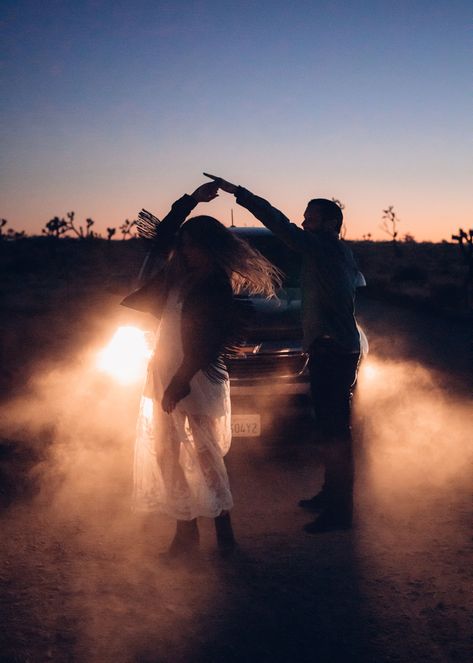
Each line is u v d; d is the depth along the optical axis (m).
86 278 47.72
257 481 5.84
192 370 3.88
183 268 4.04
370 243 124.00
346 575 4.10
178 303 4.04
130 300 4.23
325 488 5.19
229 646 3.33
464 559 4.29
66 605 3.74
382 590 3.90
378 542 4.58
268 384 5.62
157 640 3.39
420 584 3.97
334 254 4.64
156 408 4.11
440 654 3.26
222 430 4.23
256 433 5.68
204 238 3.95
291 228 4.45
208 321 3.88
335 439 4.75
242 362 5.62
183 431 4.06
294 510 5.18
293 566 4.22
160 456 4.12
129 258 61.31
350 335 4.71
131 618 3.60
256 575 4.10
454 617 3.60
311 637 3.41
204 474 4.11
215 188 4.35
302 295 4.77
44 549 4.46
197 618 3.60
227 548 4.33
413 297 27.17
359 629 3.49
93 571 4.15
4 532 4.72
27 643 3.36
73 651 3.29
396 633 3.45
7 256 75.69
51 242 74.62
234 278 4.15
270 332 5.72
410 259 77.94
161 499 4.15
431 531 4.75
